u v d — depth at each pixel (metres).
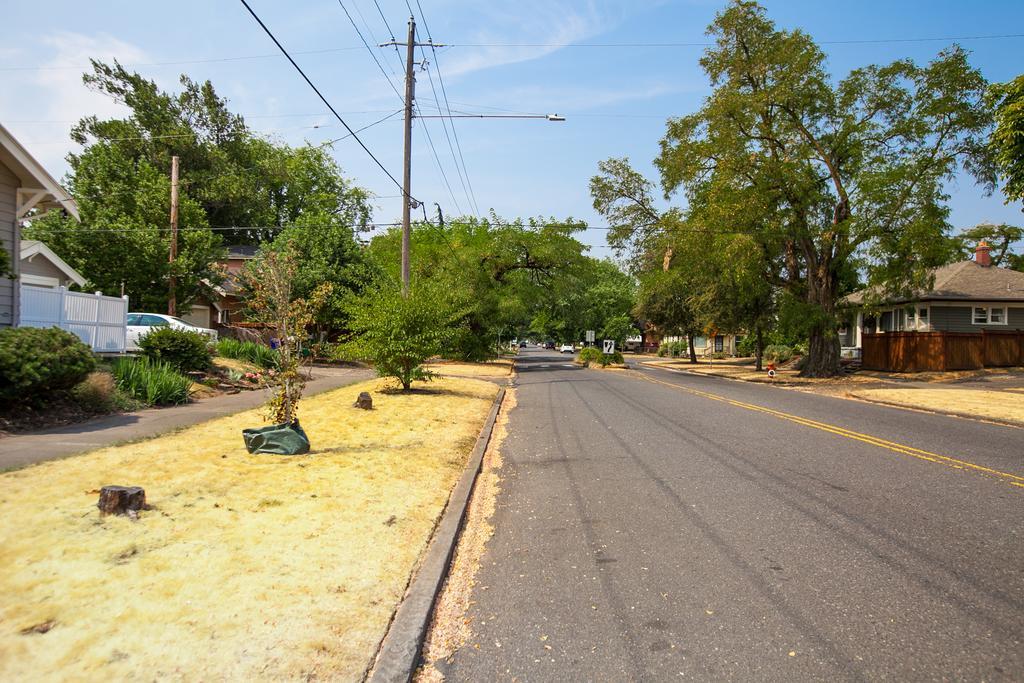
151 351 15.82
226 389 15.64
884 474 8.12
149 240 26.05
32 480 6.30
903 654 3.61
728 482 7.73
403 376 17.19
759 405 16.77
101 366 13.29
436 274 36.12
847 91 26.81
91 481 6.34
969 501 6.80
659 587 4.64
